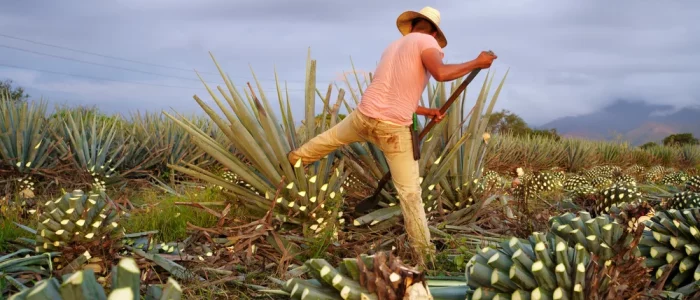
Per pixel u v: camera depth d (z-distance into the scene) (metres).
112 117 12.79
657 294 2.80
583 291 2.43
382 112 4.02
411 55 3.98
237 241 4.02
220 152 4.83
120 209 4.71
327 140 4.42
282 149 4.62
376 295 2.54
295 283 2.76
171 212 5.40
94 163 8.76
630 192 5.92
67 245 3.62
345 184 5.54
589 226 3.14
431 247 3.97
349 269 2.63
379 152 5.06
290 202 4.64
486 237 4.59
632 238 3.10
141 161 10.00
